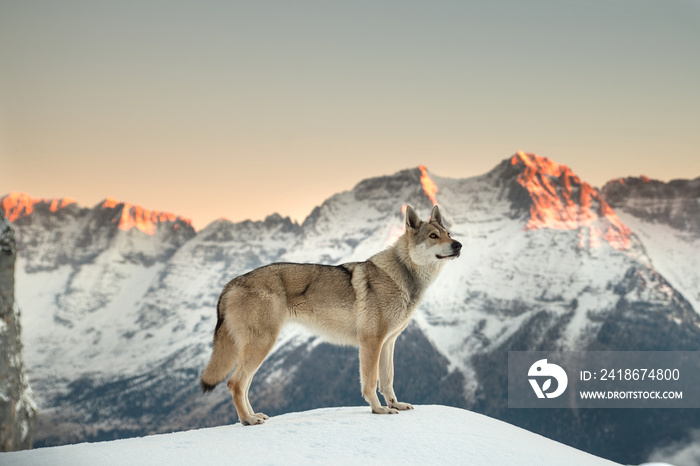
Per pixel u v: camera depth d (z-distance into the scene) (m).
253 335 7.05
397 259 7.75
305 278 7.40
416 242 7.72
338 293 7.43
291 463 5.04
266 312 7.09
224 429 6.47
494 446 6.27
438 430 6.53
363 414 7.29
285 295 7.29
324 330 7.55
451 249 7.61
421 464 5.31
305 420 6.86
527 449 6.50
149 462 5.01
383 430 6.31
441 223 8.02
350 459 5.27
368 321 7.45
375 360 7.45
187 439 5.88
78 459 5.12
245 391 7.08
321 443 5.73
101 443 5.89
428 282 7.87
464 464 5.48
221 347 7.22
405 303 7.64
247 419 6.94
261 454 5.29
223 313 7.28
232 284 7.33
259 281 7.20
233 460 5.08
